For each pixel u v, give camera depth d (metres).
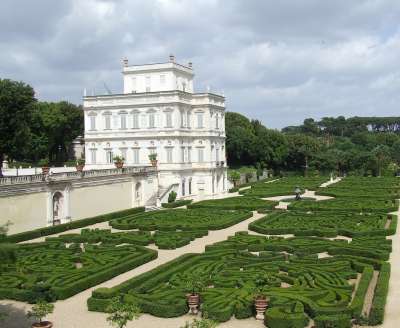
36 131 123.44
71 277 38.47
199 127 105.25
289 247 48.59
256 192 101.19
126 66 109.50
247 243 50.69
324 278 37.19
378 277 37.56
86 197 73.00
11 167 123.00
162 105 99.38
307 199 91.12
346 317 28.69
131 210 77.62
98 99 104.44
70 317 31.50
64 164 132.38
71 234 57.69
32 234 58.25
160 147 100.25
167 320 30.80
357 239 51.66
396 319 29.92
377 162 163.62
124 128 103.06
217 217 68.94
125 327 29.38
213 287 36.78
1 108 76.94
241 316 30.84
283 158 169.25
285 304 31.28
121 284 36.03
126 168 85.19
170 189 95.31
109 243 53.62
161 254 49.03
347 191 100.56
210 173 105.19
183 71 110.88
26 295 34.81
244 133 159.75
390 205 78.69
